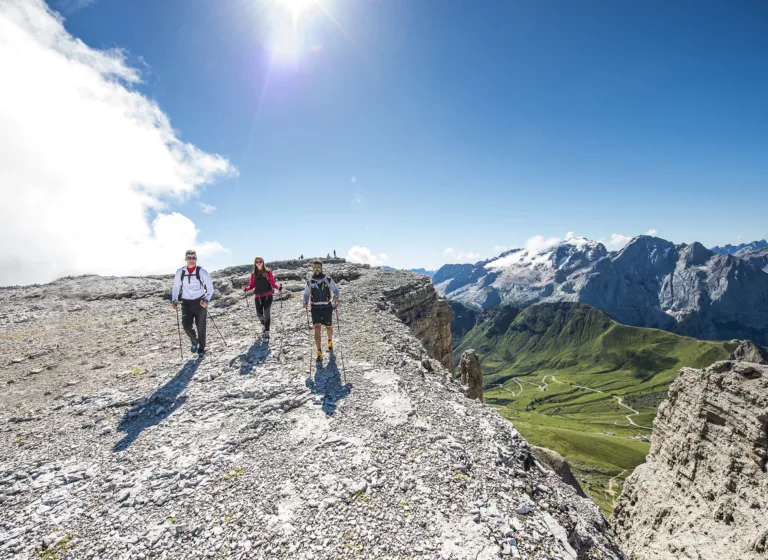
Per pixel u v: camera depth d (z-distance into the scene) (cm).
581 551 751
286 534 710
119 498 834
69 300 2966
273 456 959
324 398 1243
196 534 725
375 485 825
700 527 2220
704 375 2733
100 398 1330
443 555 648
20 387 1462
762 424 2169
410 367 1522
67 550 704
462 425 1095
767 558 1727
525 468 956
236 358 1625
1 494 864
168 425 1135
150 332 2130
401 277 3503
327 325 1585
